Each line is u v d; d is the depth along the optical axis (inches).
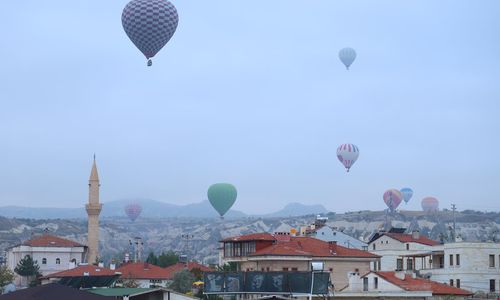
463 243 5536.4
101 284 4490.7
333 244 5123.0
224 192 7047.2
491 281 5516.7
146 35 5600.4
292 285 3457.2
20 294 2716.5
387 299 4347.9
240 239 5196.9
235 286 3565.5
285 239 5221.5
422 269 5880.9
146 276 6894.7
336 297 4311.0
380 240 6791.3
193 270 6560.0
